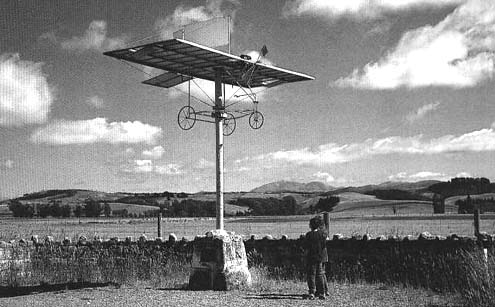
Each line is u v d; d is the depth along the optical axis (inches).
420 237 649.0
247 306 522.3
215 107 719.1
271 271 745.6
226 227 2940.5
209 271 652.1
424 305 520.4
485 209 5812.0
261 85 810.2
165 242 805.9
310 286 573.6
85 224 3516.2
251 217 5674.2
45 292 659.4
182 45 613.9
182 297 586.6
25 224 3289.9
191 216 5728.3
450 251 622.5
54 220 4530.0
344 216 5383.9
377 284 665.0
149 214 5807.1
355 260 697.0
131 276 768.9
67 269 812.0
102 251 832.9
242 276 655.1
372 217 4729.3
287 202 6973.4
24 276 788.0
